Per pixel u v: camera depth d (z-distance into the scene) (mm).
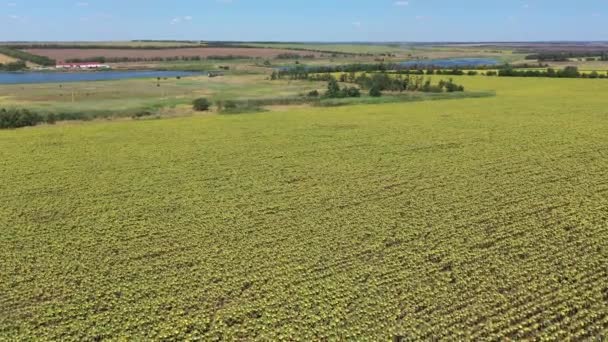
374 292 20094
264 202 30922
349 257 23188
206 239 25438
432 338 17312
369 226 26750
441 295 19766
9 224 27703
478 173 36312
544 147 43938
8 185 34625
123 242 25156
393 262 22531
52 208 30234
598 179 34344
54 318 18641
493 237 25141
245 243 24875
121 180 35781
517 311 18641
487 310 18734
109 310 19172
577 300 19234
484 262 22516
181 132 54188
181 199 31594
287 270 21938
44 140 50094
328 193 32469
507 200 30438
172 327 18047
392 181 34844
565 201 30141
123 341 17250
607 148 43125
